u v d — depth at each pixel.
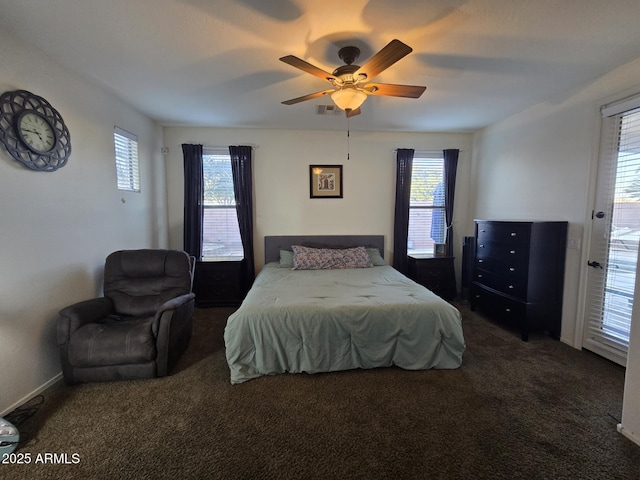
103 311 2.42
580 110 2.63
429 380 2.16
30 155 1.95
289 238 4.23
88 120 2.53
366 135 4.25
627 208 2.28
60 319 2.07
